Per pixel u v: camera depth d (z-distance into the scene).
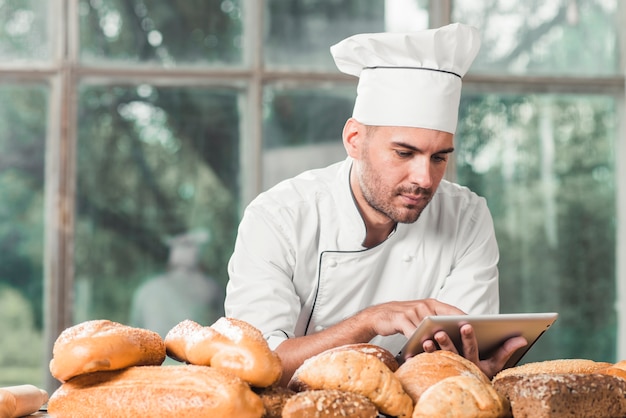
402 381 0.96
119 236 3.61
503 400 0.91
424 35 1.50
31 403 1.08
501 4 3.80
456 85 1.55
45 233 3.59
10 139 3.58
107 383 0.92
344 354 0.94
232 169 3.65
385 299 1.78
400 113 1.52
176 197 3.62
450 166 3.74
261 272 1.68
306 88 3.69
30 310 3.58
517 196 3.77
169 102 3.64
